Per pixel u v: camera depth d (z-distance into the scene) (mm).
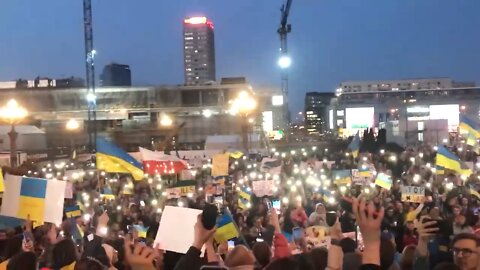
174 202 15156
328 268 5031
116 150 15008
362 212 3764
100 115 71375
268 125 103062
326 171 25984
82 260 5180
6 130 50062
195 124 72188
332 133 125062
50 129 69375
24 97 70938
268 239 9555
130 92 72688
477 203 15594
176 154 31016
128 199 17984
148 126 71250
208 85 73812
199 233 4461
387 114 111750
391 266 5402
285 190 18375
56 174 26859
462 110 98812
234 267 5336
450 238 6363
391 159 29344
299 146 78500
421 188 15078
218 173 20547
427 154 32094
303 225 12227
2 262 6535
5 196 8734
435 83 137625
